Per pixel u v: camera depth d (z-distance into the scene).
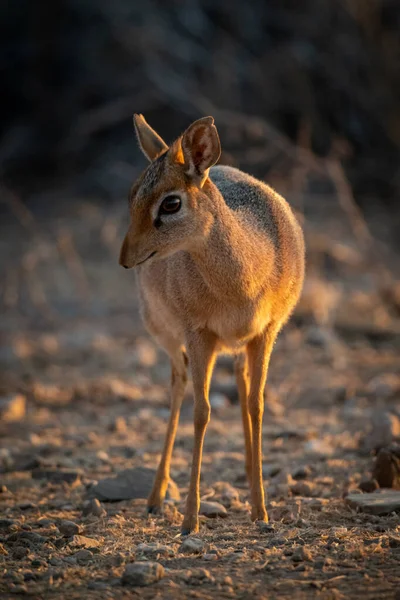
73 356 16.23
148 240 7.42
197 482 7.75
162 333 8.84
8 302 20.03
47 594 6.20
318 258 20.17
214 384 13.48
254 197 8.38
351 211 20.75
